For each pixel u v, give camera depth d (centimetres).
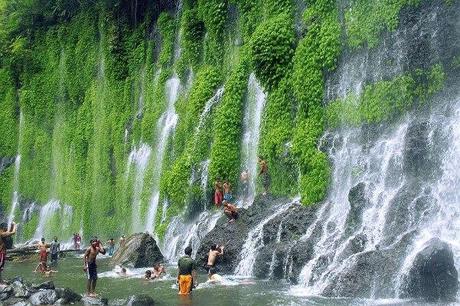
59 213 5269
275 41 3120
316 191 2658
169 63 4450
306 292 1998
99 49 5297
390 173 2377
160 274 2512
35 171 5703
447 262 1780
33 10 5934
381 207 2206
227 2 3809
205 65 3950
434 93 2433
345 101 2769
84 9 5531
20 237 5578
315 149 2773
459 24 2408
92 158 5059
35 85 5894
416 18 2553
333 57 2853
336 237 2248
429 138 2281
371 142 2588
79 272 2847
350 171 2580
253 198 3216
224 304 1836
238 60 3619
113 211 4700
